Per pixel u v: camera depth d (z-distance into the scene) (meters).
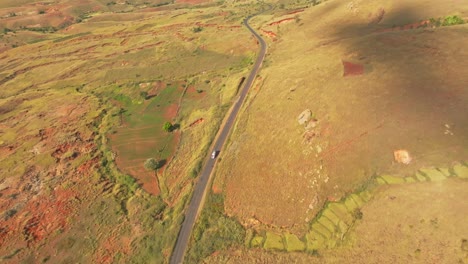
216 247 47.66
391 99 56.81
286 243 45.53
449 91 54.25
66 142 81.88
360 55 75.56
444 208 39.62
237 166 59.94
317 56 84.69
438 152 45.56
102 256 50.81
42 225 57.41
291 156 56.31
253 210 51.69
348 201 46.72
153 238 52.31
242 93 86.44
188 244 49.28
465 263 34.31
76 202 62.22
